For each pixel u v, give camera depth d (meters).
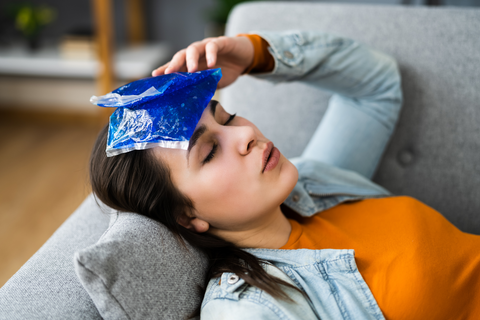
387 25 1.03
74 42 2.46
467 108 0.98
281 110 1.08
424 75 1.00
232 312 0.59
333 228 0.75
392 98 0.95
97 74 2.47
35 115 2.73
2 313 0.55
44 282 0.61
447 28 1.00
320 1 2.12
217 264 0.68
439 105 1.00
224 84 0.82
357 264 0.68
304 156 0.99
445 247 0.70
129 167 0.62
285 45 0.84
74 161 2.21
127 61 2.45
